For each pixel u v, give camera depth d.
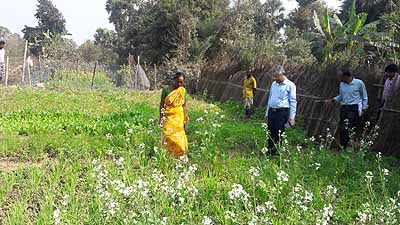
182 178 6.29
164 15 37.06
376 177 7.00
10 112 13.34
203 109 16.67
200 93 24.25
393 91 9.25
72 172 6.93
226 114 15.73
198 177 6.89
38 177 6.50
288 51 29.70
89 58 62.94
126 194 5.02
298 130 11.27
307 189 6.19
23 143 8.78
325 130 10.73
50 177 6.65
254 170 5.70
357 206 5.77
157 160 7.33
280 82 8.54
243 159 7.75
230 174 6.93
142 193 5.04
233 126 12.05
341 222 5.36
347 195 6.13
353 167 7.49
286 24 46.06
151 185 5.81
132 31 42.44
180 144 8.02
